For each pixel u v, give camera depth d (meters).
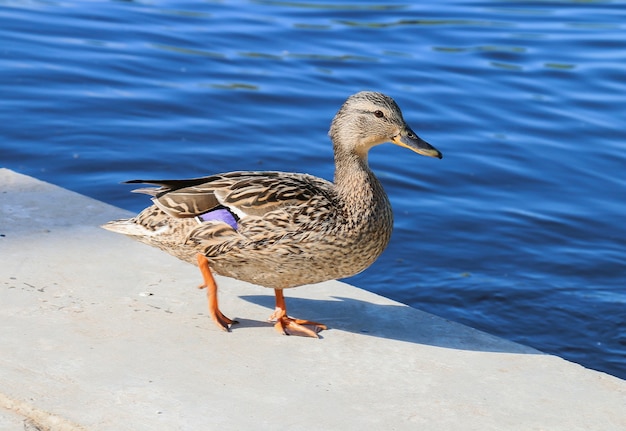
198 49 12.77
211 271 5.75
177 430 4.59
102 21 13.66
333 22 14.21
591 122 11.18
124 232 5.73
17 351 5.20
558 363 5.43
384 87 11.81
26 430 4.61
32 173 9.40
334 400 4.92
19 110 10.58
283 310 5.70
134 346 5.34
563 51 13.28
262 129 10.56
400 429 4.69
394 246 8.59
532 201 9.45
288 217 5.39
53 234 6.59
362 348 5.50
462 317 7.61
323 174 9.66
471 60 12.84
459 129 10.88
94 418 4.66
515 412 4.89
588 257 8.52
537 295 7.91
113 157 9.74
